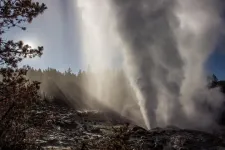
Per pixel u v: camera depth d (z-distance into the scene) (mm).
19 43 11070
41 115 12516
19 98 11438
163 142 33219
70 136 32156
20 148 11805
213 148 32562
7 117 11430
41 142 24641
